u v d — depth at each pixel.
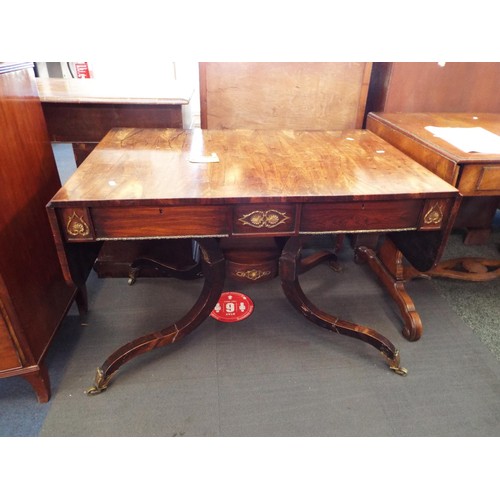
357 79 1.76
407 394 1.27
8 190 1.06
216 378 1.31
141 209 0.98
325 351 1.43
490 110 1.88
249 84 1.72
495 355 1.43
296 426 1.17
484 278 1.73
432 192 1.04
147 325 1.53
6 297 1.03
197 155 1.24
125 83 1.87
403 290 1.54
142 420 1.17
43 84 1.74
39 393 1.20
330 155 1.28
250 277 1.54
